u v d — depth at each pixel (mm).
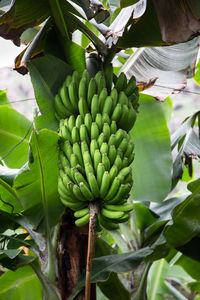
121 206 4074
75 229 4453
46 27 4523
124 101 4305
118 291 4844
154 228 5082
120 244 5098
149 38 4465
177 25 4234
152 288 5773
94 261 4590
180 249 4934
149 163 5059
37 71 4395
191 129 5047
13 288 4859
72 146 4246
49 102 4387
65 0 4352
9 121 4840
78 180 4074
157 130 5121
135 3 4180
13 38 4457
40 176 4430
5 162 4852
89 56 4527
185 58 4809
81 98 4254
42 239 4598
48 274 4488
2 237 4645
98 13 4066
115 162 4094
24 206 4500
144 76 4828
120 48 4484
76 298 4387
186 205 4805
